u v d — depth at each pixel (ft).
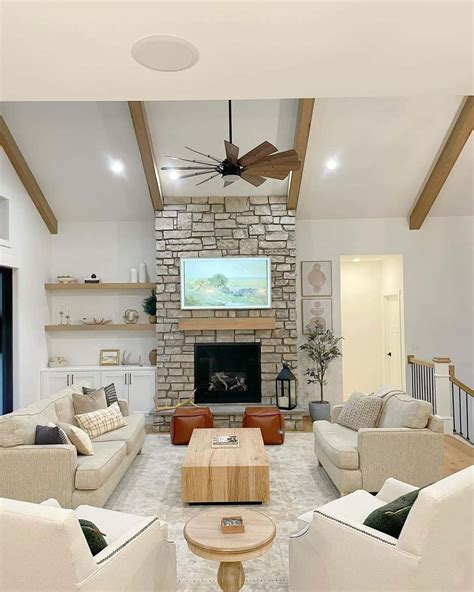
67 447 11.10
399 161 20.20
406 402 12.87
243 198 22.08
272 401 21.74
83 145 19.65
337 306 23.40
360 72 6.60
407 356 23.07
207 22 5.30
